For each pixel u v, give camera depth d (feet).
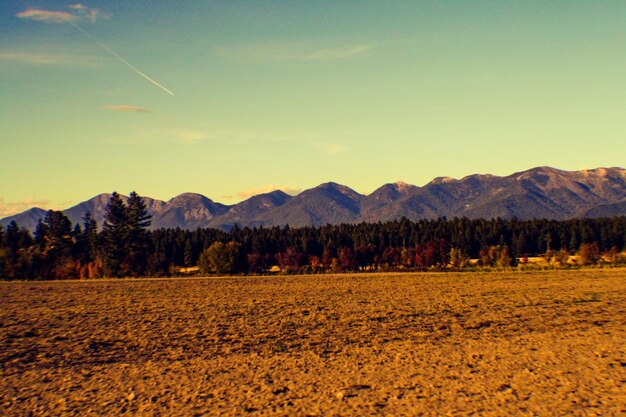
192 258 440.04
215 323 100.68
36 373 61.46
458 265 349.20
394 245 504.84
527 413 44.93
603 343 78.02
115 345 78.59
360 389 53.11
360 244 496.23
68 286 221.05
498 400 48.70
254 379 57.67
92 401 49.98
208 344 79.00
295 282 232.94
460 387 53.36
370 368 62.34
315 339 82.53
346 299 149.28
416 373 59.67
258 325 97.91
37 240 422.82
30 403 49.60
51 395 52.19
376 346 76.43
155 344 79.05
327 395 50.96
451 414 44.75
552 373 59.26
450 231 529.45
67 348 76.38
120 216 377.50
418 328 93.30
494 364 64.08
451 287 190.39
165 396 51.39
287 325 97.66
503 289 177.68
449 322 100.58
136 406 48.21
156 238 495.82
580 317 106.52
